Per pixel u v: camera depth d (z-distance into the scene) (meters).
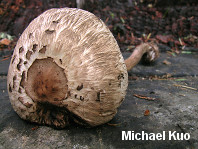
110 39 0.19
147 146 0.19
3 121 0.22
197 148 0.19
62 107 0.18
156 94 0.29
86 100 0.18
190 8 0.59
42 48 0.18
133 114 0.24
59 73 0.18
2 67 0.36
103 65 0.18
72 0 0.54
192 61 0.41
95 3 0.55
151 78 0.35
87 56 0.18
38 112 0.20
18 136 0.20
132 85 0.32
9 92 0.20
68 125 0.20
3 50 0.43
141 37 0.49
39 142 0.19
